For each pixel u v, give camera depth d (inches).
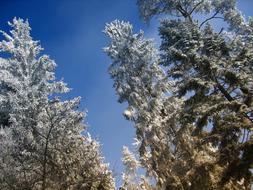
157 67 1053.8
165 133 933.2
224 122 640.4
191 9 883.4
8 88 1063.0
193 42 736.3
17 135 800.9
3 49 1083.3
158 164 928.3
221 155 644.1
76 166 816.3
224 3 852.0
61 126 823.1
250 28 804.0
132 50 1083.3
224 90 698.2
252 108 621.6
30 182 778.2
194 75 729.0
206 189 690.8
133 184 960.3
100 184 812.0
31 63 1060.5
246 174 609.3
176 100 979.3
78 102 839.7
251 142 606.2
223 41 745.6
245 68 698.8
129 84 1070.4
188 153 855.1
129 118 1015.6
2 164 761.0
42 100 876.0
